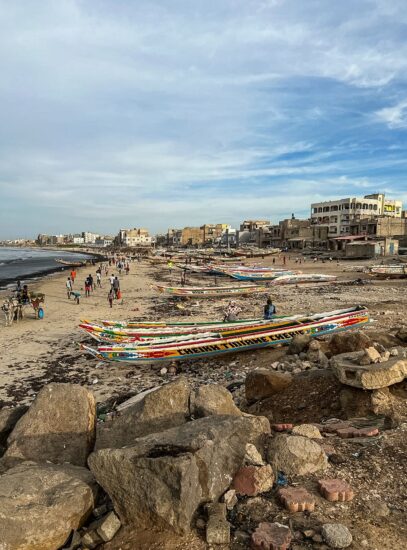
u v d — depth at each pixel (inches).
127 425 263.0
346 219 3681.1
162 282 1957.4
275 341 622.2
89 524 199.8
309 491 209.0
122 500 194.5
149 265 3452.3
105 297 1440.7
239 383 481.7
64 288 1701.5
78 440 246.7
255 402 399.2
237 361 602.5
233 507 202.2
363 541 177.2
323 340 593.0
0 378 579.2
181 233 7588.6
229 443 220.8
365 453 246.1
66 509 185.5
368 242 2738.7
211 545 178.2
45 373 598.2
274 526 184.1
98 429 274.1
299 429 266.8
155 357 597.9
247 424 235.1
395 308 958.4
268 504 202.4
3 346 757.9
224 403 268.8
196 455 203.0
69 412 252.4
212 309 1149.7
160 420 260.1
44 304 1257.4
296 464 224.2
